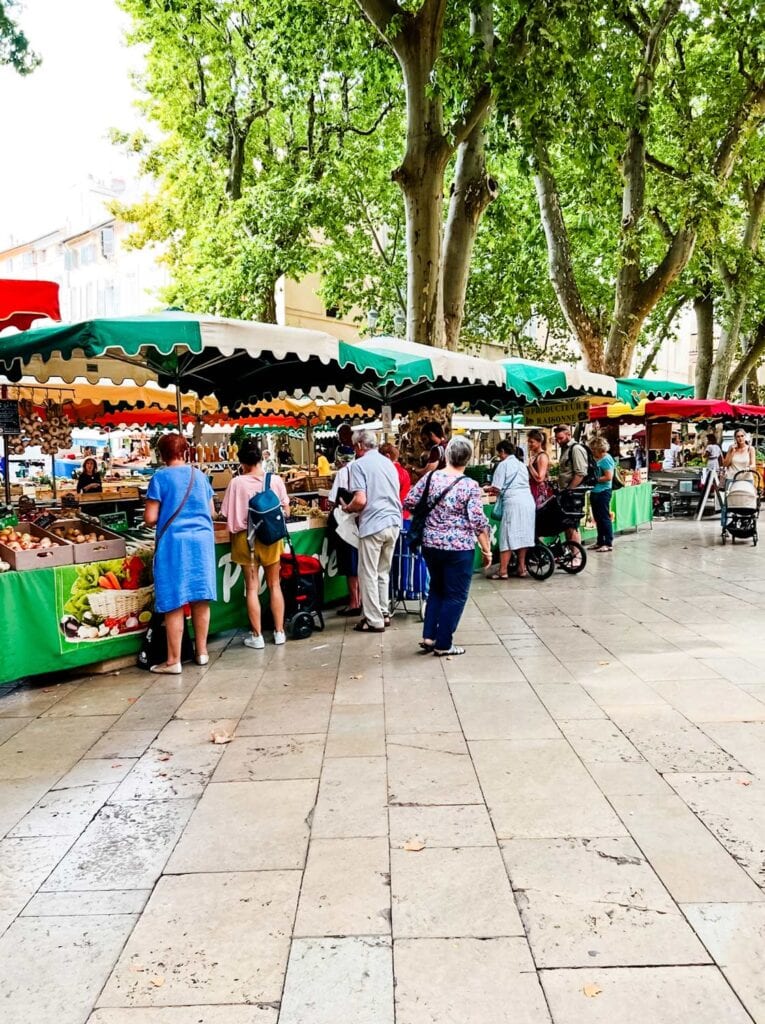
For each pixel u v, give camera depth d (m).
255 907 2.75
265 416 15.73
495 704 4.86
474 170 11.13
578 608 7.75
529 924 2.62
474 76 10.15
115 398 10.48
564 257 16.00
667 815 3.38
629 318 15.70
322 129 17.81
